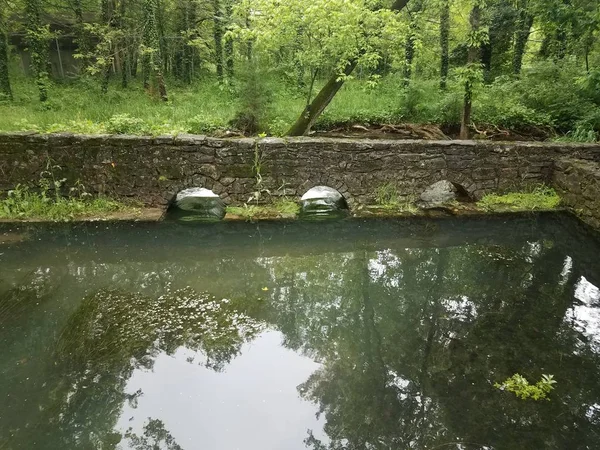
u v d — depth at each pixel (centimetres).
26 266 542
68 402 320
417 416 319
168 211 714
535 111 1057
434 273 571
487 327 441
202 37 1467
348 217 713
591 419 319
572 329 437
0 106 1033
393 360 386
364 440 296
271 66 1330
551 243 669
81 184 666
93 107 1088
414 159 726
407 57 1225
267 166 689
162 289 500
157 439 292
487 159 750
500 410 326
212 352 388
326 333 430
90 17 1455
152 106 1134
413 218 712
